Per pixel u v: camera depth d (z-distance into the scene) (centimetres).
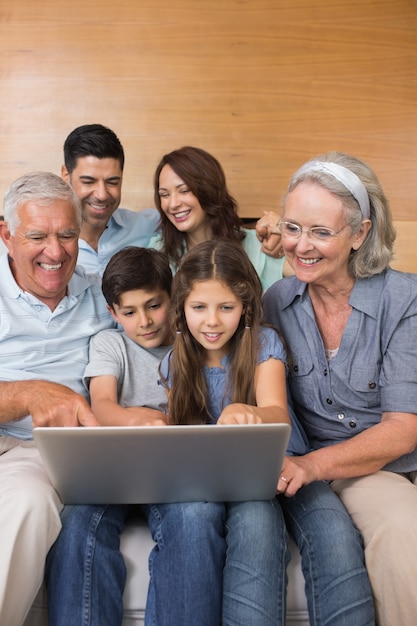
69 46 268
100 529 136
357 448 143
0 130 267
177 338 153
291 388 160
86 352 178
